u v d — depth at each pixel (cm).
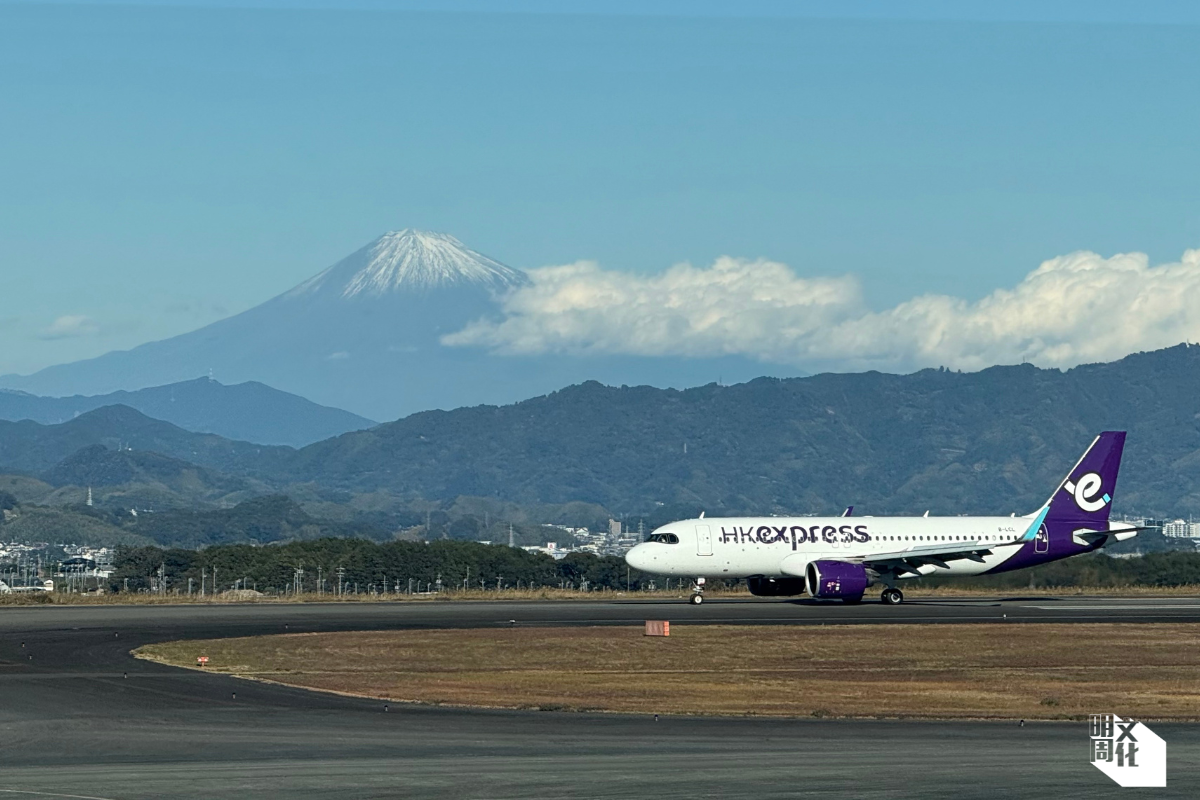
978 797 3247
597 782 3422
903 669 6391
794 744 4100
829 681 5922
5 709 4803
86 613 9619
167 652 6800
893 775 3534
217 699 5088
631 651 7050
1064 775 3553
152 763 3706
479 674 6078
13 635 7694
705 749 3981
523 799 3209
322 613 9638
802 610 9850
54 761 3747
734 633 7912
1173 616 9319
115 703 4962
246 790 3312
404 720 4581
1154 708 5122
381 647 7150
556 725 4494
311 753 3884
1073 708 5097
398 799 3206
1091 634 7912
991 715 4856
